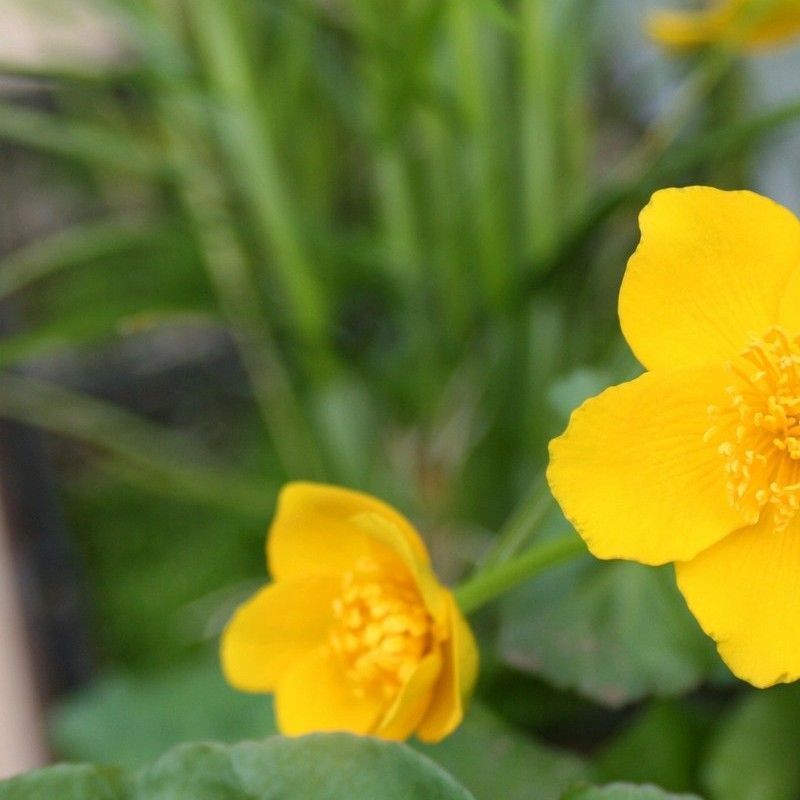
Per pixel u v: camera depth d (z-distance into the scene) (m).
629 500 0.34
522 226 0.44
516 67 0.44
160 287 0.53
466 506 0.45
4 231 0.58
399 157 0.43
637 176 0.41
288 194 0.44
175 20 0.46
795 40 0.43
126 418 0.50
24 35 0.63
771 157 0.52
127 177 0.57
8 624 0.44
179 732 0.41
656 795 0.34
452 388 0.46
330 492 0.35
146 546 0.51
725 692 0.41
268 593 0.36
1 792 0.34
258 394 0.52
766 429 0.34
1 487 0.46
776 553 0.34
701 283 0.34
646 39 0.53
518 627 0.39
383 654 0.35
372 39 0.41
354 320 0.56
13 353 0.41
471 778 0.39
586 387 0.39
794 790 0.38
